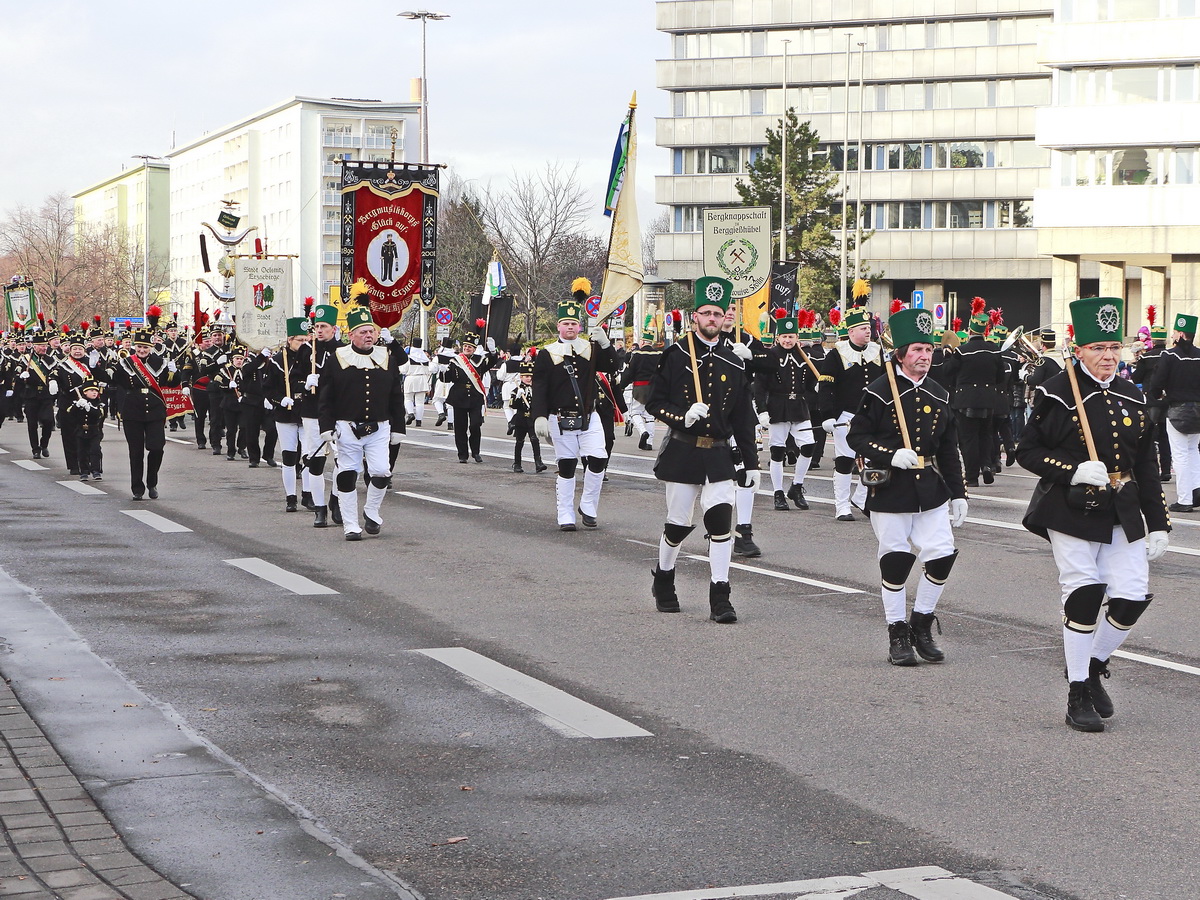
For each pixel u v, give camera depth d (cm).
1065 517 755
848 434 918
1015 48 7919
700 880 538
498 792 648
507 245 6962
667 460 1064
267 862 559
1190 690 840
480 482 2116
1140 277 6700
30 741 720
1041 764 690
